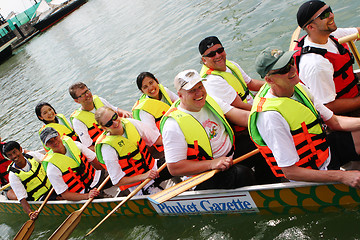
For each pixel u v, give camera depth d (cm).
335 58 263
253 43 632
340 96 279
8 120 1005
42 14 3484
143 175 322
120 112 478
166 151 266
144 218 355
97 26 1708
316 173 209
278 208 271
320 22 247
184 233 319
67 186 366
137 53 943
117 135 325
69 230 335
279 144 208
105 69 962
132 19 1404
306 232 255
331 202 245
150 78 373
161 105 379
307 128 213
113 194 386
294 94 218
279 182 272
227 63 334
